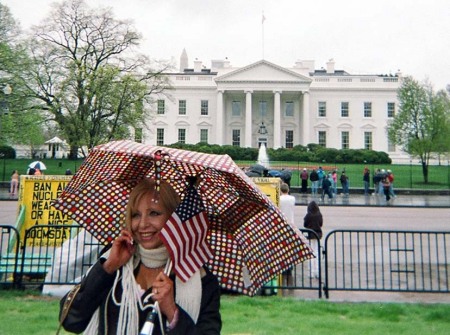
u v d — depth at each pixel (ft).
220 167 5.94
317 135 241.14
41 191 36.42
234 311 19.74
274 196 27.78
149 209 5.94
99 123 120.06
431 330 16.90
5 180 122.72
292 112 246.68
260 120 244.83
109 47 137.18
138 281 5.87
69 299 5.83
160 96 240.94
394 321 18.49
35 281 25.11
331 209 83.25
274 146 230.68
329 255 37.06
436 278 28.94
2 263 26.48
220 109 232.12
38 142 182.70
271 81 230.07
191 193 6.20
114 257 5.79
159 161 5.90
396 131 147.13
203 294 5.87
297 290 25.91
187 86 241.35
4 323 17.03
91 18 133.90
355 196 112.06
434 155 183.62
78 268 24.14
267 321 17.95
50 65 127.34
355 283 27.43
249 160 190.70
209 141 239.71
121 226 6.99
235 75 231.50
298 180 123.44
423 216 71.56
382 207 88.58
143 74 142.31
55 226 24.32
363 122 240.94
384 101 240.94
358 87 241.14
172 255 5.52
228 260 6.86
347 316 19.36
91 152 6.68
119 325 5.52
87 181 7.18
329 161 187.93
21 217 35.09
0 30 120.06
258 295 23.95
